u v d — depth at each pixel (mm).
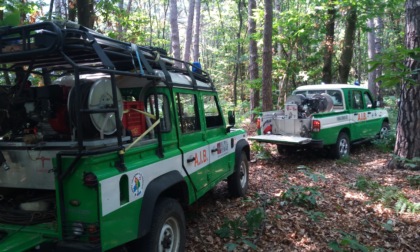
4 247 3014
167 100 4398
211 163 5395
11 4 6477
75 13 8227
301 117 9781
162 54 4742
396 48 3734
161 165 3996
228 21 29797
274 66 15164
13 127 3963
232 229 5219
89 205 3027
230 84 27922
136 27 12188
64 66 4676
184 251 4312
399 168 8430
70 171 3041
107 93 3441
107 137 3520
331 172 8625
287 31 14203
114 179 3189
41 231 3248
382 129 12453
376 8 14023
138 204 3543
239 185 6582
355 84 12406
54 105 3621
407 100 8305
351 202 6465
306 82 17422
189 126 4980
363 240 4996
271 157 10297
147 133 4012
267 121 9883
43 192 3938
